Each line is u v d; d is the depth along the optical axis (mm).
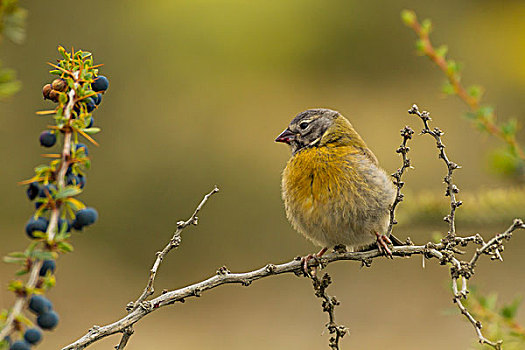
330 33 16484
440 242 5359
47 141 3561
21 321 3064
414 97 16984
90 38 16141
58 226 3352
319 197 6660
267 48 16359
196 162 16453
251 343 14188
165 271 15875
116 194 16141
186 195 16312
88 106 3787
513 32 16078
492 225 7281
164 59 16328
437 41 16516
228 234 16312
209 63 16375
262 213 16453
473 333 13680
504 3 16266
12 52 15477
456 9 16594
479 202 7336
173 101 16531
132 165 16250
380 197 6605
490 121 6684
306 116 7324
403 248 5656
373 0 16562
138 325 14477
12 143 15367
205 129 16562
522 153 6711
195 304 15336
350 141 7125
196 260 16062
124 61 16281
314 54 16578
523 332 5410
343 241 6820
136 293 15391
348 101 17062
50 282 3170
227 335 14430
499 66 16031
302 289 15750
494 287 14500
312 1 16266
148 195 16188
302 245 16266
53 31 15898
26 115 15445
